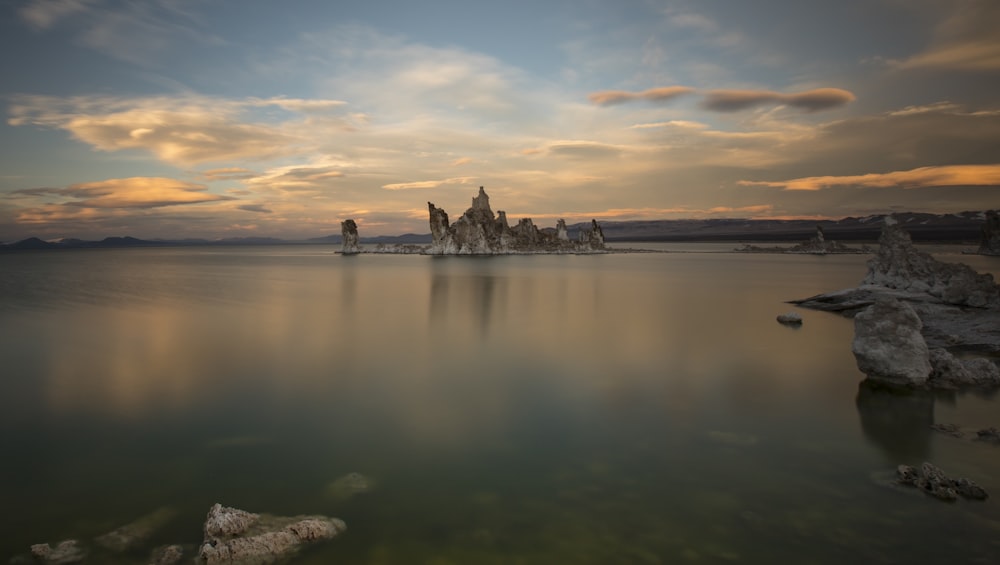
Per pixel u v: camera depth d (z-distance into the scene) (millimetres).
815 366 26047
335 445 16188
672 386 22641
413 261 147250
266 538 10711
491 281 79250
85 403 20172
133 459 15070
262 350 30047
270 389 22219
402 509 12344
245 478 13891
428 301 54219
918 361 21594
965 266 40250
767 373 24828
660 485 13562
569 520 11891
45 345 31141
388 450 15828
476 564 10250
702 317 43250
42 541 10992
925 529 11438
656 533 11359
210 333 35406
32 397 20859
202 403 20281
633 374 24703
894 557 10477
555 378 24109
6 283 75062
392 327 38125
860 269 108188
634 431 17391
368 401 20625
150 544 10828
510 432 17328
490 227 188750
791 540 11086
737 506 12500
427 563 10281
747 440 16578
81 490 13195
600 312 46250
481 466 14688
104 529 11414
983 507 12273
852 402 20172
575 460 15125
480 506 12500
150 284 73750
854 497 12852
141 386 22531
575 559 10438
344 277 87438
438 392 21859
